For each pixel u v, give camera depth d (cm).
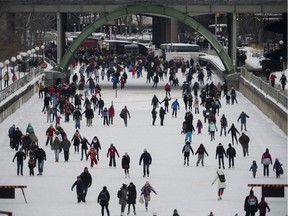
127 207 12544
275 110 19875
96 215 12119
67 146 15675
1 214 11569
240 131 18925
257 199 11975
